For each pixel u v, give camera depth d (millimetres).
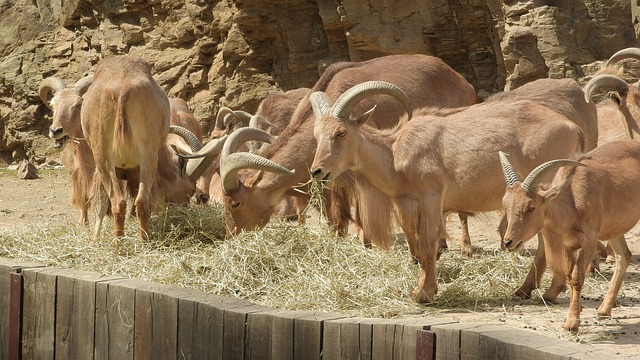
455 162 9250
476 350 5445
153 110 11094
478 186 9320
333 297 9008
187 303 6648
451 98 12398
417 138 9289
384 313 8680
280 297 9125
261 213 10836
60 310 7426
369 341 5879
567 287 9602
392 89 9422
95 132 11148
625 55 14094
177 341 6711
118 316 7047
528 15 17656
